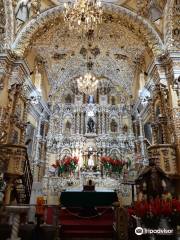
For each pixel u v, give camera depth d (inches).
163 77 490.9
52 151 681.6
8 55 485.7
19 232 247.0
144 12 533.0
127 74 776.9
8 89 481.4
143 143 659.4
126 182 431.5
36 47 633.0
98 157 663.1
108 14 561.0
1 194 364.2
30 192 433.1
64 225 304.0
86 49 716.7
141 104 671.8
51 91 792.3
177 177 396.5
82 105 762.2
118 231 232.5
